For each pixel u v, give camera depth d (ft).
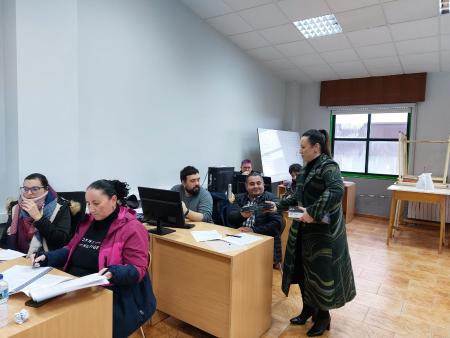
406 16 12.14
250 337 6.86
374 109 19.45
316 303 6.84
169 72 12.67
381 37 14.05
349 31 13.74
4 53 8.06
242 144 17.52
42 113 8.24
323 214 6.33
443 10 11.66
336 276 6.75
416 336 7.33
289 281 7.30
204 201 9.39
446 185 14.98
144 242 5.24
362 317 8.13
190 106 13.82
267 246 7.10
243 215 8.01
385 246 14.12
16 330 3.35
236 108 16.81
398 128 19.15
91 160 10.02
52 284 4.16
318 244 6.74
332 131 21.24
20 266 5.08
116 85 10.66
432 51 14.94
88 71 9.78
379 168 19.94
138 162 11.57
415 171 18.47
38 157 8.21
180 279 7.17
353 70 18.44
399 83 18.25
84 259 5.31
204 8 13.32
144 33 11.55
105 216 5.30
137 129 11.48
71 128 8.86
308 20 13.53
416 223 17.48
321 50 16.14
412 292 9.58
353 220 19.30
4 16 7.97
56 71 8.48
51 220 6.55
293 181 13.33
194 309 6.96
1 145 8.26
